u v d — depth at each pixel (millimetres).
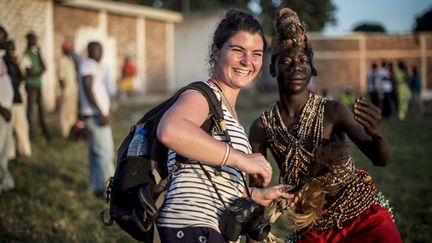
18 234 4906
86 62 6191
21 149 8438
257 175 2270
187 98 2301
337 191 2875
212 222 2318
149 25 21500
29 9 14914
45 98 15438
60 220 5305
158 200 2311
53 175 7273
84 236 4898
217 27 2523
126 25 20219
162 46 22359
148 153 2404
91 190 6355
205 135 2166
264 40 2504
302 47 2973
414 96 17875
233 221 2316
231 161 2186
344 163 2824
